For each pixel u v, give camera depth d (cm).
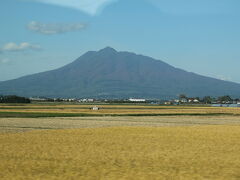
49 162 2584
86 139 4062
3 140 3900
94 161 2647
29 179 2075
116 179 2092
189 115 10812
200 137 4344
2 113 10312
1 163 2523
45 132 4919
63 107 16438
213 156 2892
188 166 2483
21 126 6134
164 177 2145
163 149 3278
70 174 2211
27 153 2961
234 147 3431
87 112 11669
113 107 17775
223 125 6612
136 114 10694
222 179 2100
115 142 3794
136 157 2834
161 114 10950
